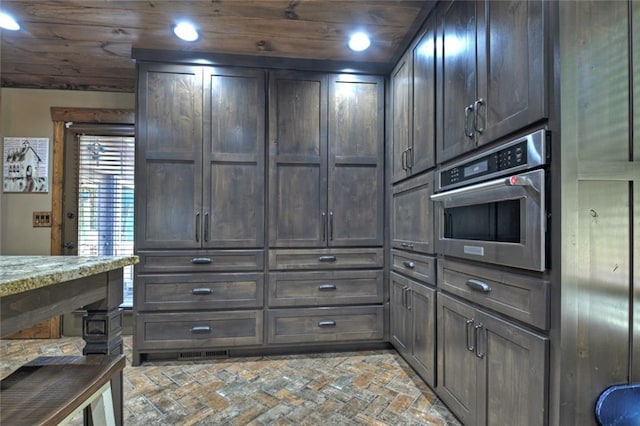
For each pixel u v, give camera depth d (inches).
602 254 41.9
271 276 99.3
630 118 43.3
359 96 104.3
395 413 69.5
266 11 78.1
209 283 96.8
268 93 100.3
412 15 79.4
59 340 112.8
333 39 90.4
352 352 102.7
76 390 38.0
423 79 79.7
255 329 98.5
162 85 95.7
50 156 120.3
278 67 100.7
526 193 45.2
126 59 102.0
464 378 61.9
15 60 102.3
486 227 55.3
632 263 42.5
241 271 98.3
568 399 41.3
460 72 63.6
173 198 95.9
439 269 71.7
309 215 101.6
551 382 42.0
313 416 68.6
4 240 118.5
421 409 70.9
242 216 98.7
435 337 73.4
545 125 43.4
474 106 58.7
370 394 77.2
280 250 100.0
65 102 122.5
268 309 99.1
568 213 41.3
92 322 51.1
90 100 123.6
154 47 94.1
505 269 50.6
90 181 121.5
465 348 61.5
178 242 95.8
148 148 95.0
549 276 42.6
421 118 80.7
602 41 42.8
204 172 97.1
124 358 47.4
